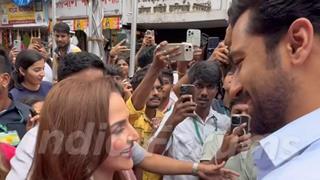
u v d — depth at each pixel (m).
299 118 0.63
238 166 1.70
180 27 8.55
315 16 0.60
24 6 10.16
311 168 0.55
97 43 4.95
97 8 4.98
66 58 1.89
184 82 2.88
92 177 1.18
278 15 0.62
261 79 0.66
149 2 8.31
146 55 3.81
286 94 0.64
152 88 2.53
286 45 0.63
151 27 8.66
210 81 2.35
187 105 2.10
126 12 8.34
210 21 7.74
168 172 1.85
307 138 0.60
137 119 2.49
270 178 0.59
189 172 1.83
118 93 1.23
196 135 2.31
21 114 2.62
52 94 1.16
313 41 0.61
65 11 9.13
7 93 2.61
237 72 0.73
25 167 1.67
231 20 0.72
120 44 4.39
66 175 1.14
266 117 0.67
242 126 1.64
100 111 1.13
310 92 0.63
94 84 1.16
